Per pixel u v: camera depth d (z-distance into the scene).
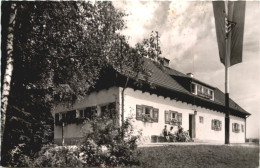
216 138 22.39
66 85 15.68
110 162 11.16
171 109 21.62
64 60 15.33
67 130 20.81
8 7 12.53
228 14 14.48
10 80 11.84
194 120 22.94
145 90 19.80
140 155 11.62
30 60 13.99
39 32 14.20
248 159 11.27
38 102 12.09
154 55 14.97
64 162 11.15
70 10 13.93
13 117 11.16
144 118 19.48
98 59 15.18
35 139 11.66
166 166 10.62
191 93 22.97
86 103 20.12
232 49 14.34
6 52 12.06
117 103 12.58
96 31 14.51
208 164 10.74
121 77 18.55
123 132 11.46
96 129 11.30
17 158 11.30
